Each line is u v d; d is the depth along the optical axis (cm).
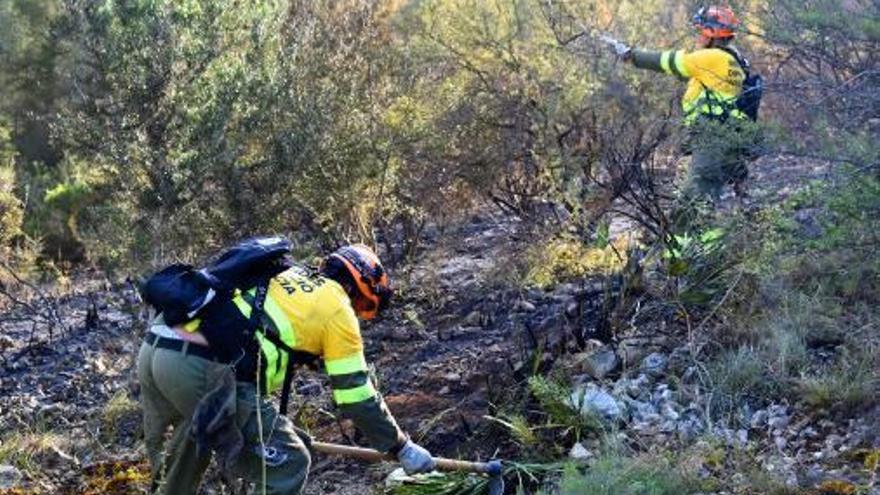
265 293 480
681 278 657
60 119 825
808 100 634
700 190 677
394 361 729
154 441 504
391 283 840
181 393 477
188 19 801
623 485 500
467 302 795
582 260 777
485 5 881
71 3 811
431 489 551
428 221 977
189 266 490
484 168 852
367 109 853
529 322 718
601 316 656
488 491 540
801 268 611
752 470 501
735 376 572
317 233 857
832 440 524
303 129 807
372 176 848
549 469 539
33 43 1471
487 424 595
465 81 883
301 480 485
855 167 552
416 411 643
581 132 812
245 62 819
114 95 784
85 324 934
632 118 786
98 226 823
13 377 847
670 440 546
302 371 737
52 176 1400
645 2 885
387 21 916
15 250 1170
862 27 588
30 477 653
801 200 580
